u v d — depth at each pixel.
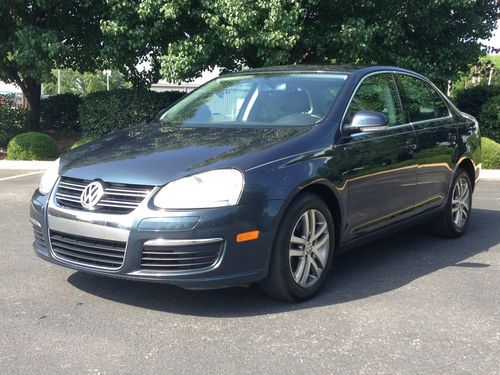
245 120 4.75
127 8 11.49
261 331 3.65
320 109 4.57
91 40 13.30
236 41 10.77
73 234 3.83
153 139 4.40
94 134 13.38
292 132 4.27
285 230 3.88
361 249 5.66
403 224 5.17
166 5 10.83
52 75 12.43
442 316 3.92
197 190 3.61
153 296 4.23
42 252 4.14
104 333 3.61
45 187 4.20
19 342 3.47
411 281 4.66
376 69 5.18
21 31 11.91
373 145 4.63
